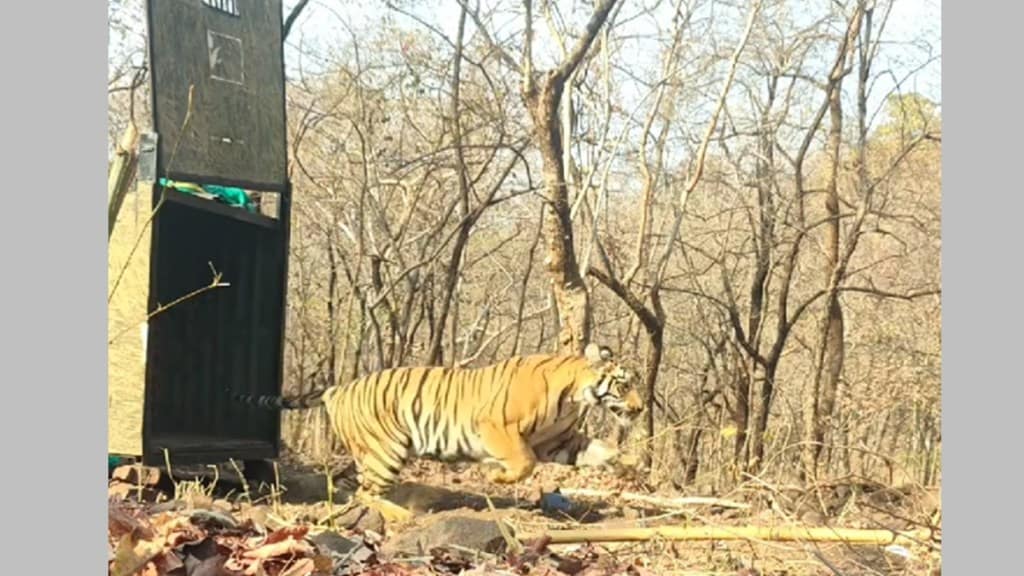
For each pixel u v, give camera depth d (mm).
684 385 21875
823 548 8016
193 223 11352
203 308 11414
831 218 16891
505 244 23281
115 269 9289
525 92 13203
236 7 10695
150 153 9328
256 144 10930
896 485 11352
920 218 19312
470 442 10109
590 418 15570
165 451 8859
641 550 7688
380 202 18328
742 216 21531
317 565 5387
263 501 10055
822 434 16500
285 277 11359
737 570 7324
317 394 10734
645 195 16562
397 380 10297
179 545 5250
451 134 17969
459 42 17141
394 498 10555
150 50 9352
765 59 18688
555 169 13156
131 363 9234
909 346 19922
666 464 16250
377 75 19438
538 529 8680
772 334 22609
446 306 16203
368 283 19094
